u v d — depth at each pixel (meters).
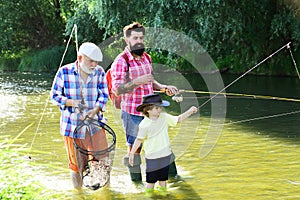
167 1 22.22
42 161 9.86
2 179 7.37
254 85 24.00
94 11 25.28
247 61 28.97
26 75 33.53
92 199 7.85
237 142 11.52
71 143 8.00
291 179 8.72
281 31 25.50
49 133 12.62
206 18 22.41
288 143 11.37
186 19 22.84
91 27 31.81
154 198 7.89
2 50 43.12
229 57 30.05
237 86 23.75
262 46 27.80
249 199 7.77
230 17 23.91
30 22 43.75
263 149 10.83
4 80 29.56
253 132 12.66
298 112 15.75
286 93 20.73
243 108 16.77
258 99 19.06
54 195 7.94
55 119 14.78
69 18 33.00
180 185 8.49
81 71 7.83
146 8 23.55
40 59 37.78
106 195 8.02
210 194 8.03
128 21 24.25
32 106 17.78
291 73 27.70
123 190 8.24
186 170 9.34
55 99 7.83
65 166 9.58
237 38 26.72
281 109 16.45
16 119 14.84
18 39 43.75
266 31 27.20
